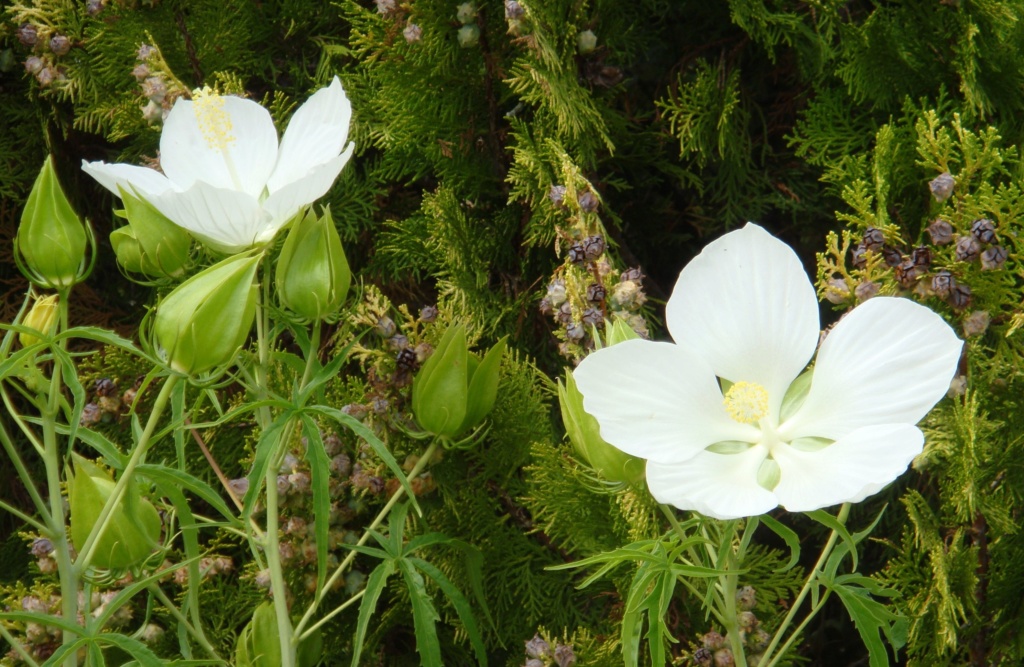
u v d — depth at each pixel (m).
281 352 0.73
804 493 0.62
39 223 0.66
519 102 0.84
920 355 0.64
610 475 0.68
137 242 0.70
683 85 0.84
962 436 0.71
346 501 0.81
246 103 0.73
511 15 0.77
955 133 0.79
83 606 0.78
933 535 0.74
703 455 0.64
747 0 0.81
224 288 0.64
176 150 0.72
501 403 0.80
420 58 0.83
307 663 0.79
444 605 0.83
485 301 0.84
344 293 0.70
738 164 0.84
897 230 0.73
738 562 0.66
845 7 0.84
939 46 0.79
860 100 0.80
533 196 0.81
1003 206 0.76
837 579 0.67
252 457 0.82
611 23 0.84
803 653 0.85
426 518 0.82
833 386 0.65
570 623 0.82
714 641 0.74
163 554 0.71
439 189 0.83
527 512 0.84
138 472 0.65
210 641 0.84
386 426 0.79
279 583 0.69
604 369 0.64
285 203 0.67
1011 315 0.74
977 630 0.76
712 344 0.66
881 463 0.62
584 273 0.77
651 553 0.65
